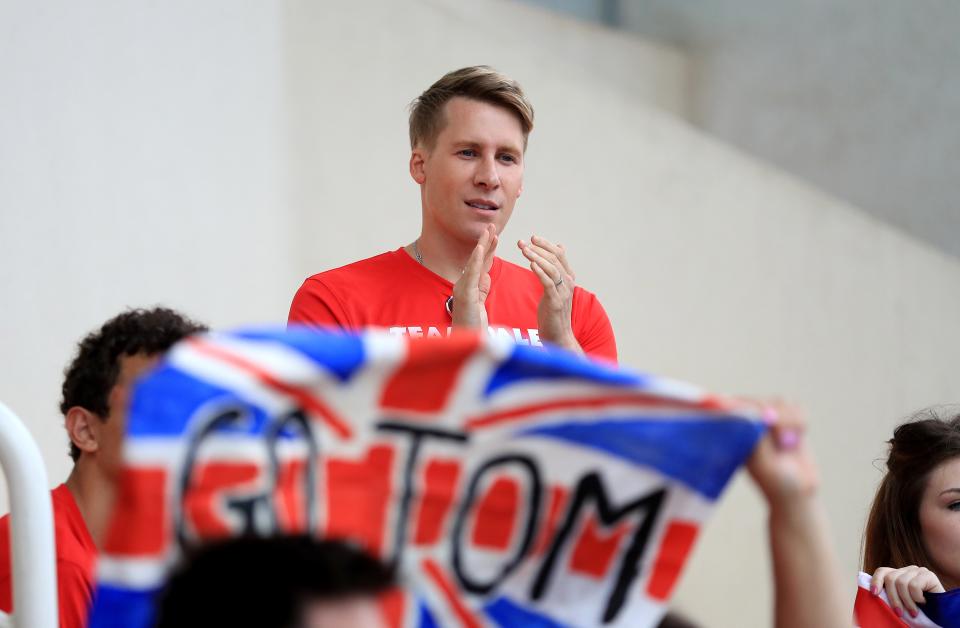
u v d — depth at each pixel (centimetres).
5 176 1004
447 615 268
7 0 1016
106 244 1066
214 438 236
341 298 722
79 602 536
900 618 595
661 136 1462
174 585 222
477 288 675
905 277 1658
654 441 277
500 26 1659
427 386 257
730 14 1889
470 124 715
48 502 433
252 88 1183
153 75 1109
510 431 267
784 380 1550
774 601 300
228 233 1157
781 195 1558
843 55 1802
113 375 547
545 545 275
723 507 1334
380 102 1261
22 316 1005
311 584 219
